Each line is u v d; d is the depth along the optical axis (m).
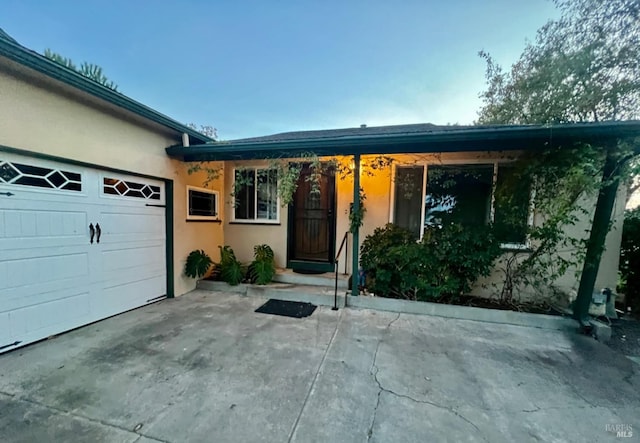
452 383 2.23
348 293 4.31
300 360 2.55
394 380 2.25
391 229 4.43
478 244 3.85
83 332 3.09
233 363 2.47
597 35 3.83
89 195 3.26
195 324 3.39
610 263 3.97
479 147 3.43
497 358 2.68
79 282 3.19
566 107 4.21
